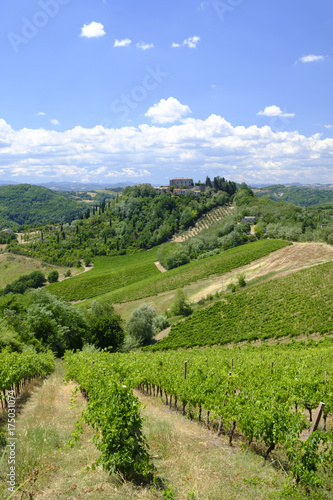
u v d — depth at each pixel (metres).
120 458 6.75
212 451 8.28
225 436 10.00
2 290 111.56
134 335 55.59
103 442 7.11
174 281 88.69
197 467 7.11
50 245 160.62
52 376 23.05
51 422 9.93
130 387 8.38
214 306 63.81
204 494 6.04
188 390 11.95
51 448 7.89
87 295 98.19
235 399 9.30
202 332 53.06
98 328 46.38
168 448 8.12
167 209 182.88
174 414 12.73
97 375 12.36
